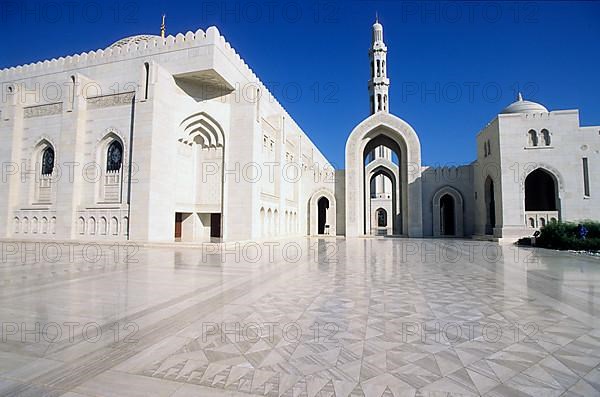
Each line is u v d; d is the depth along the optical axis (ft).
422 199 102.37
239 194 70.44
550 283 26.27
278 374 10.79
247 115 71.72
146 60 62.59
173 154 65.82
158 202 61.11
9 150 70.95
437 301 20.48
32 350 12.56
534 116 77.25
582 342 13.74
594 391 9.88
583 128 75.10
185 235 72.59
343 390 9.82
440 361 11.87
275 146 92.89
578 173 74.33
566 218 73.72
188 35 66.54
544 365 11.60
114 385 9.98
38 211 67.92
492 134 82.99
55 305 18.98
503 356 12.34
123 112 63.46
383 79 137.90
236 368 11.20
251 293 22.47
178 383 10.14
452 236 101.50
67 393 9.50
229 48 71.15
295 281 26.96
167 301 20.11
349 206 103.55
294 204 110.52
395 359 12.00
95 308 18.40
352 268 34.47
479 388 10.01
